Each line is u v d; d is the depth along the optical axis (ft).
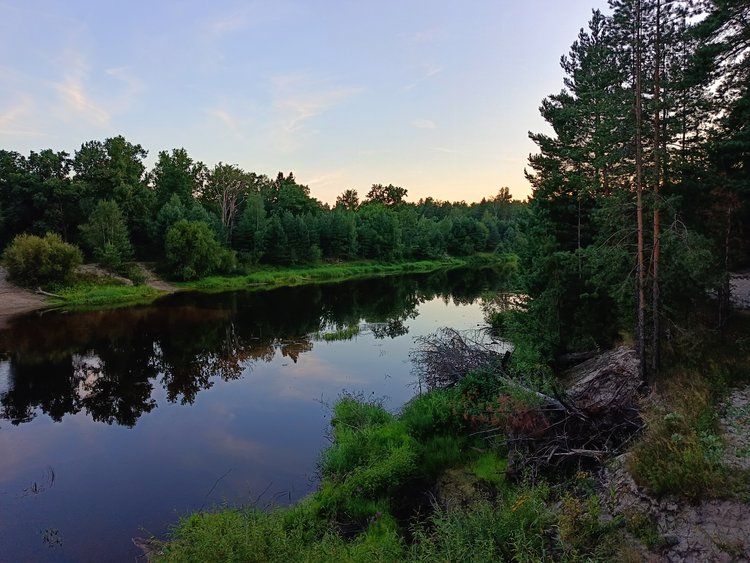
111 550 30.42
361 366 71.26
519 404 35.76
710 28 42.96
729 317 47.93
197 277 183.93
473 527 25.41
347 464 38.52
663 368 40.04
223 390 62.08
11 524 33.37
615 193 42.16
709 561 20.94
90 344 88.38
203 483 38.83
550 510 27.86
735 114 46.88
